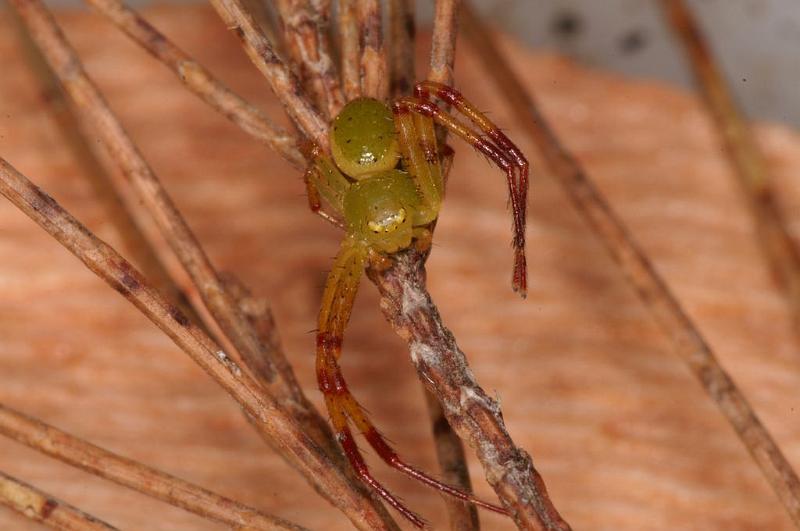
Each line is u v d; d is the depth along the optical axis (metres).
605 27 0.18
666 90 0.18
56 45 0.13
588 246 0.17
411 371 0.16
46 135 0.17
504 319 0.16
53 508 0.13
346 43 0.13
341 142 0.14
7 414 0.13
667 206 0.17
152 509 0.15
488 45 0.15
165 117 0.18
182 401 0.16
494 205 0.17
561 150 0.14
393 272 0.13
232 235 0.17
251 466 0.15
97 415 0.16
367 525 0.13
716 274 0.17
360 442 0.15
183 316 0.13
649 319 0.16
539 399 0.16
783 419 0.16
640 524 0.15
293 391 0.13
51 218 0.13
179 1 0.18
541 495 0.12
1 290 0.16
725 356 0.16
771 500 0.15
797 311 0.16
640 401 0.16
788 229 0.17
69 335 0.16
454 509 0.13
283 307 0.16
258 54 0.13
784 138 0.17
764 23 0.18
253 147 0.17
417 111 0.14
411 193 0.14
